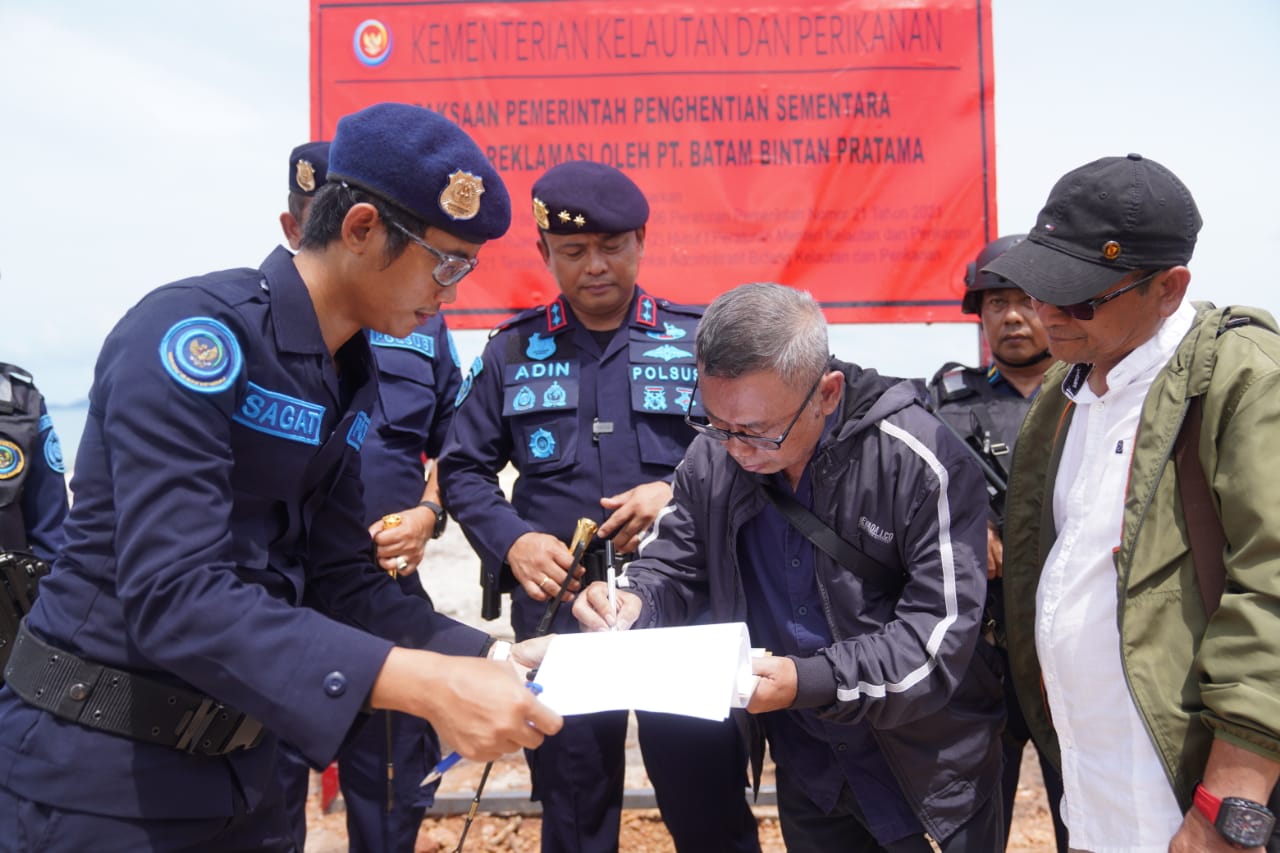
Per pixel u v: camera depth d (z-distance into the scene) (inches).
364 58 137.5
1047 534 72.4
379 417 115.0
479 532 101.3
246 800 60.1
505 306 139.1
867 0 137.6
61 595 56.8
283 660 51.9
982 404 104.8
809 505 76.5
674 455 104.0
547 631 87.0
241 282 58.8
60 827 54.8
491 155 138.0
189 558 51.5
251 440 57.2
